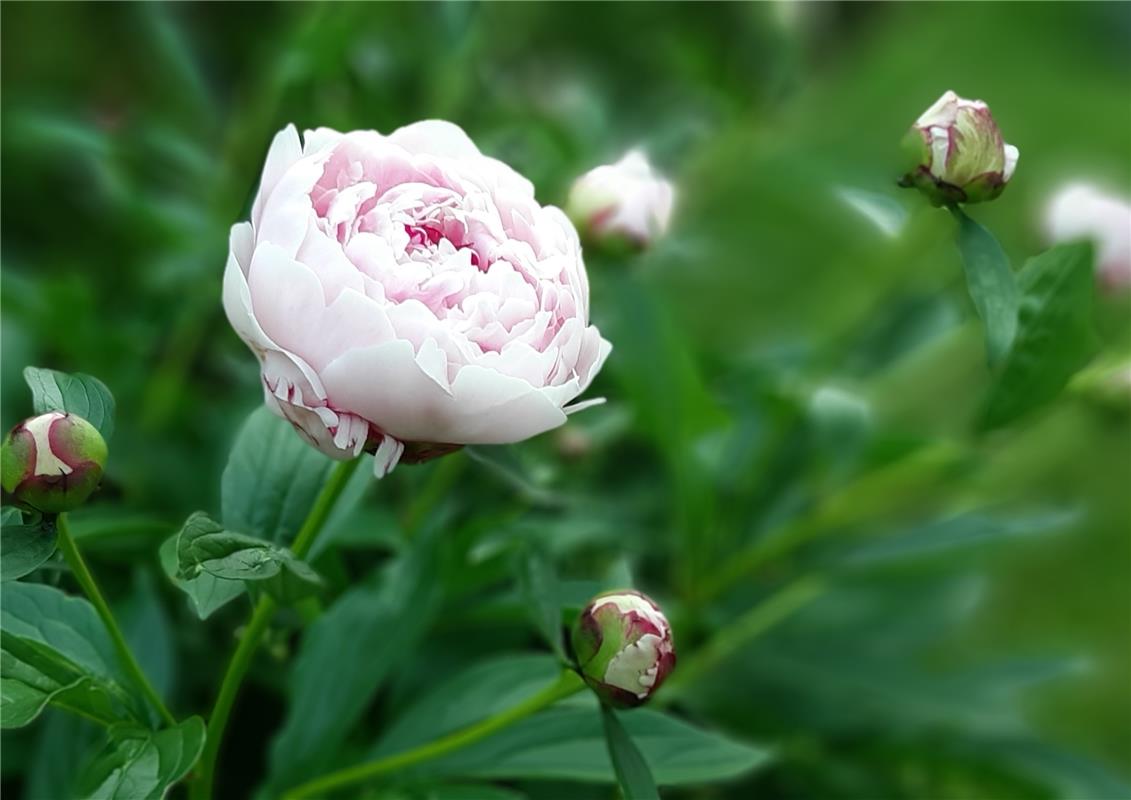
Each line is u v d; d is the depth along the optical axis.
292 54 1.10
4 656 0.80
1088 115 1.80
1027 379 0.94
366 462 0.86
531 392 0.77
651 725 0.90
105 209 1.37
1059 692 1.38
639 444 1.22
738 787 1.13
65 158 1.41
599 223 0.97
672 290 1.43
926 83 1.84
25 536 0.78
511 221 0.81
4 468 0.77
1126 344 1.07
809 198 1.35
